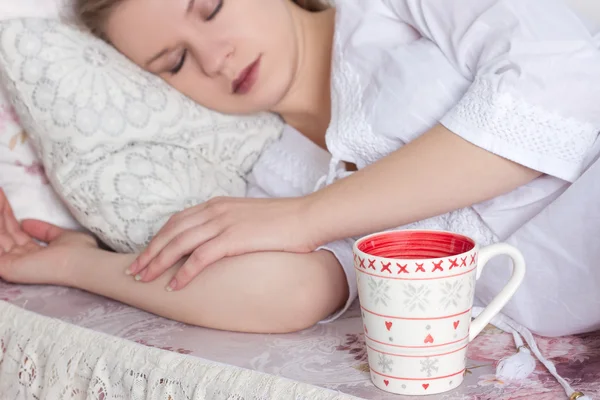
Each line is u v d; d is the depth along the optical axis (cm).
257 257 105
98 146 128
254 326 105
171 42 131
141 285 112
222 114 140
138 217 124
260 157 142
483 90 99
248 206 109
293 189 135
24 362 105
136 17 131
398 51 116
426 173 101
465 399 81
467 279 80
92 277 120
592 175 97
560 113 97
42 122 129
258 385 85
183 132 135
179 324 109
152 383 91
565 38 98
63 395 100
